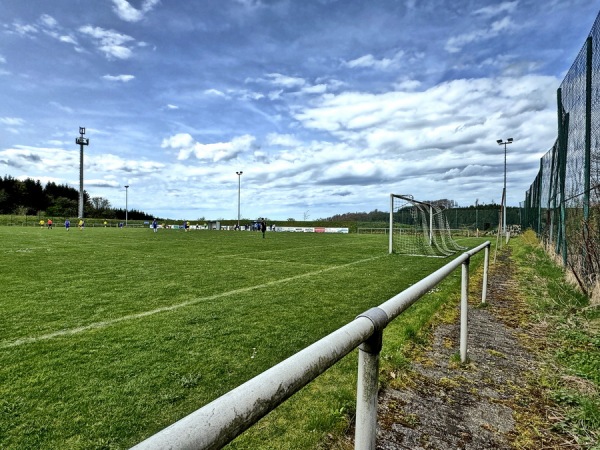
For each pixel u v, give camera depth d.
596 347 3.41
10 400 2.52
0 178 89.38
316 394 2.54
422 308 4.90
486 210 38.44
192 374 2.95
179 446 0.52
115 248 15.39
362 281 7.57
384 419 2.25
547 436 2.11
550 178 11.51
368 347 1.23
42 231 31.98
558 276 7.06
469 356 3.28
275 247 17.33
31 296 5.91
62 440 2.09
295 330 4.15
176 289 6.57
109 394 2.62
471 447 2.01
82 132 67.81
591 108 5.63
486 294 5.71
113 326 4.26
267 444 1.99
